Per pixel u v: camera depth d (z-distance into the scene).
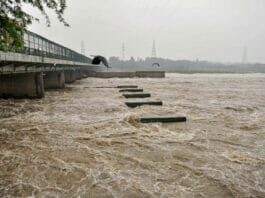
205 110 16.00
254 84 42.84
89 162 7.43
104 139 9.66
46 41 22.41
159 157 7.88
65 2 7.40
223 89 32.50
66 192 5.78
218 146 8.95
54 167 7.06
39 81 20.91
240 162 7.48
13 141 9.34
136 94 22.59
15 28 6.61
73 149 8.53
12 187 5.96
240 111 15.87
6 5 6.73
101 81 47.56
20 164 7.25
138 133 10.51
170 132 10.73
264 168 7.07
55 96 22.86
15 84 20.38
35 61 18.55
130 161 7.54
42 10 7.38
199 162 7.49
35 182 6.22
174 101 20.20
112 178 6.44
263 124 12.23
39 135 10.13
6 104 17.86
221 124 12.25
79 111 15.33
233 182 6.23
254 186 6.07
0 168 6.99
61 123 12.15
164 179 6.41
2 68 15.49
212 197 5.59
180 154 8.13
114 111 15.30
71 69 39.41
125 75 62.03
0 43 6.69
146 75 62.94
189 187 6.02
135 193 5.73
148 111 15.10
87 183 6.18
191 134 10.43
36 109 16.05
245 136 10.20
